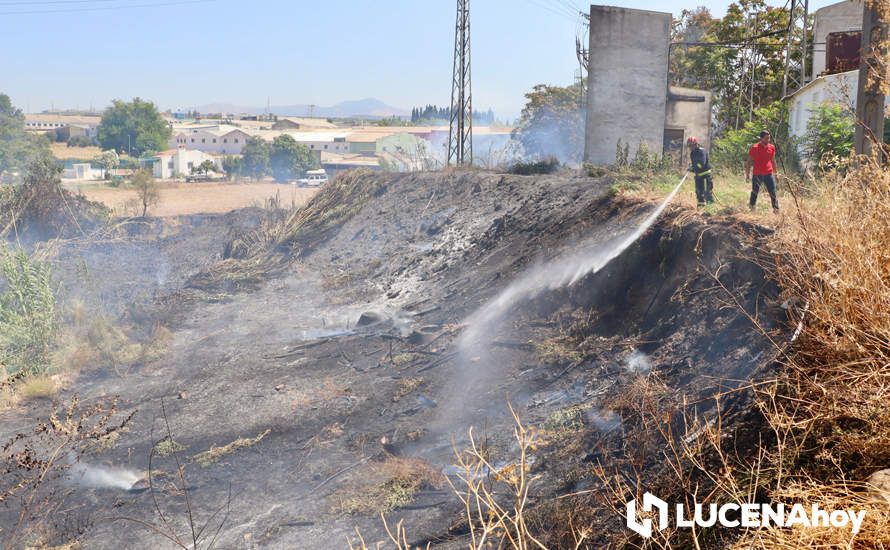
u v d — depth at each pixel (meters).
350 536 7.92
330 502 8.71
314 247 24.02
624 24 25.67
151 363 14.77
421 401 11.24
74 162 115.31
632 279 11.40
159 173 113.31
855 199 6.44
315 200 28.73
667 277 10.73
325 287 19.91
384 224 23.44
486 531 3.84
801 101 21.56
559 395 9.98
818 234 6.70
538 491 7.75
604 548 5.90
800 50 34.97
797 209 7.08
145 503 9.07
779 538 4.02
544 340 11.74
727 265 9.30
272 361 14.30
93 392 13.38
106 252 25.91
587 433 8.50
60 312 15.87
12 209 24.31
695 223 10.70
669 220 11.41
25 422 11.86
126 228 30.55
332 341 15.05
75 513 8.81
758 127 21.27
